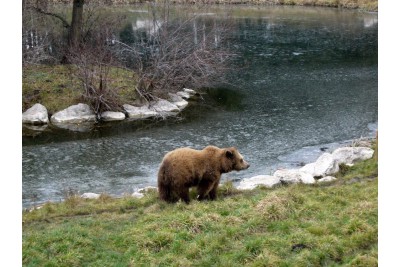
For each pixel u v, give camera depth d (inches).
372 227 427.2
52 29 1457.9
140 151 872.3
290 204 479.5
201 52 1321.4
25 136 940.0
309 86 1352.1
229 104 1195.3
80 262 412.5
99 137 946.1
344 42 1910.7
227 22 1845.5
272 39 1967.3
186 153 521.3
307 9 2778.1
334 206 490.9
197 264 395.5
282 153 863.7
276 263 383.2
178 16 1605.6
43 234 449.4
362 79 1418.6
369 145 824.3
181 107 1166.3
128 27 1959.9
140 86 1151.0
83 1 1294.3
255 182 615.8
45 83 1131.3
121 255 420.5
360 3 2773.1
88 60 1107.3
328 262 388.5
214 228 447.2
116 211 535.2
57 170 778.8
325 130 998.4
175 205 508.4
